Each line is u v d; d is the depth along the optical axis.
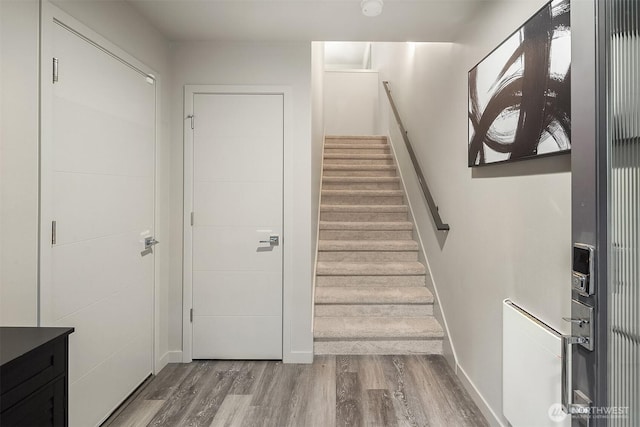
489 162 1.93
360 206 4.08
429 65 3.25
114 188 2.08
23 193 1.48
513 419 1.63
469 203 2.30
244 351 2.81
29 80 1.50
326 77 6.50
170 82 2.75
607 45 0.93
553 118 1.39
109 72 2.03
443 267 2.83
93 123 1.89
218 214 2.79
